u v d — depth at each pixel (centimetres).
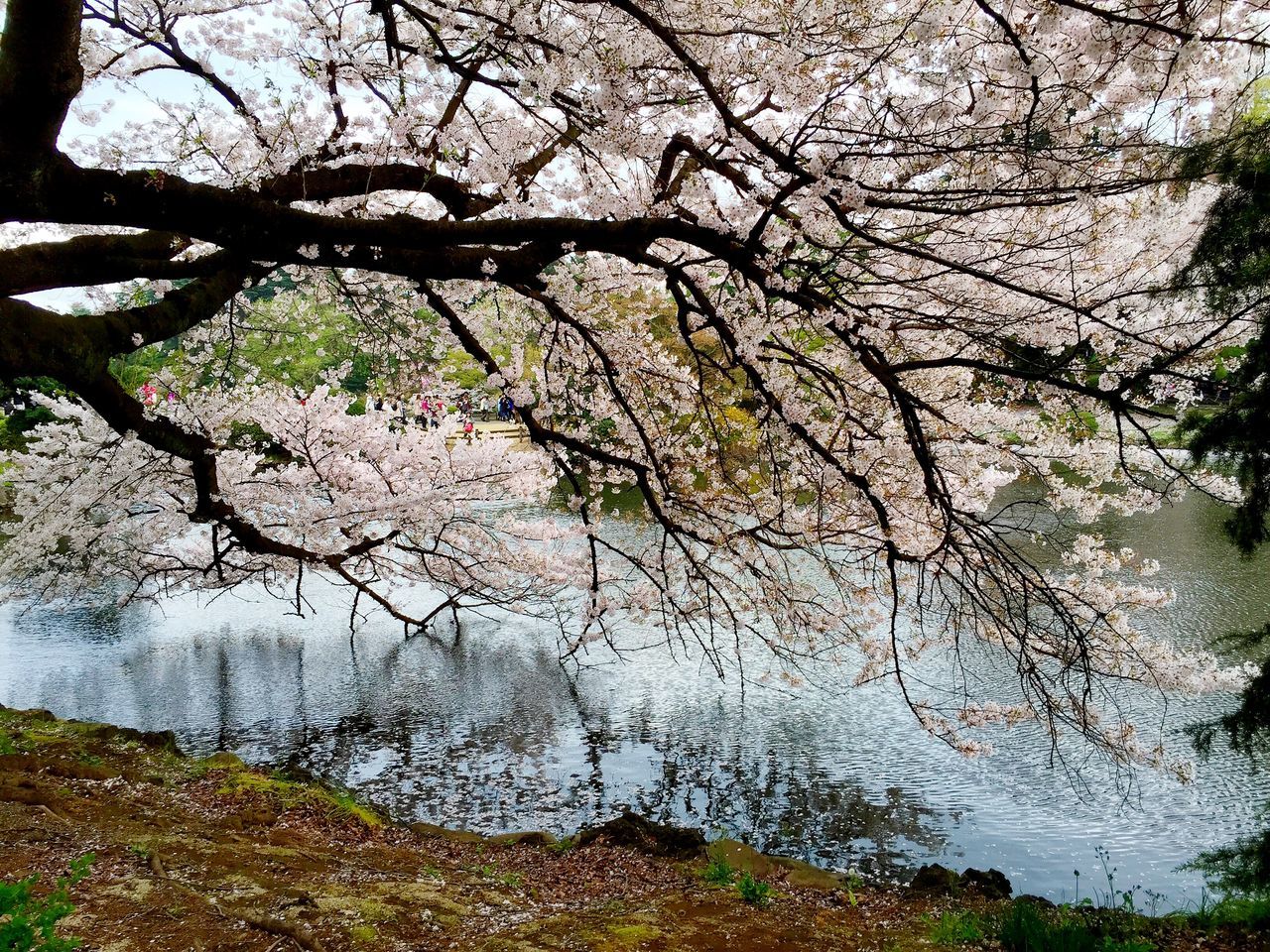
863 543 760
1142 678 666
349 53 557
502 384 700
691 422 825
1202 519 1872
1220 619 1261
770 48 527
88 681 1292
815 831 802
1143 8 425
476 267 547
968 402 766
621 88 493
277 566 1191
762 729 1055
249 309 948
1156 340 544
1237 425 440
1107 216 584
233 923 440
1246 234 422
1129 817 809
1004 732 1020
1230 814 805
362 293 820
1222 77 484
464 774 948
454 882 589
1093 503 722
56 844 526
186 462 990
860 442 724
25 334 398
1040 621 1033
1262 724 482
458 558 1201
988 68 477
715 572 795
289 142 564
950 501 546
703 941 495
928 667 1216
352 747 1033
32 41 342
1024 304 628
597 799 879
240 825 651
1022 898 624
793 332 727
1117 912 588
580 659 1348
